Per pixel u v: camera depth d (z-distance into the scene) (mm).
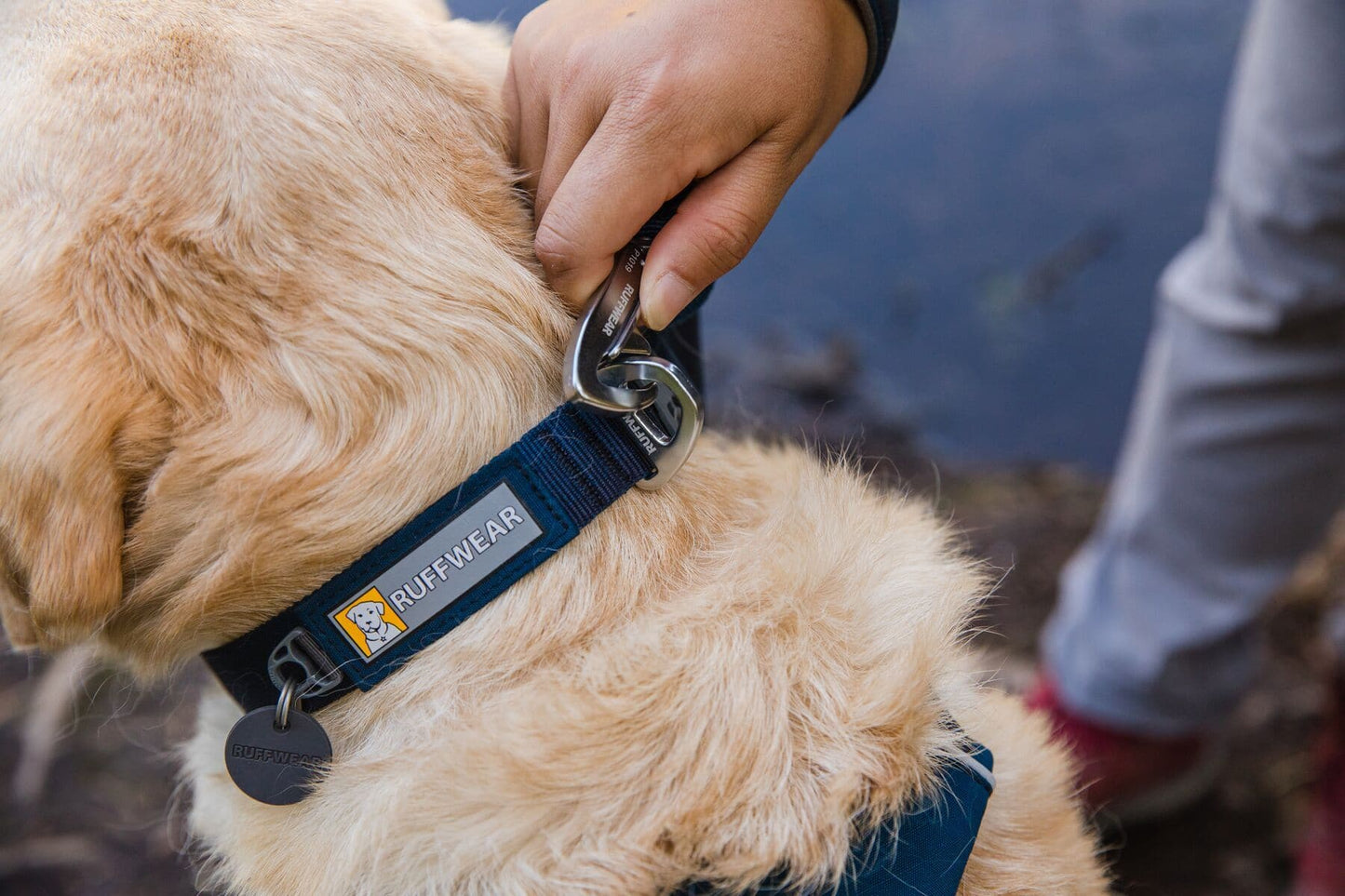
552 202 940
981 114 4227
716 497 1049
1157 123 4090
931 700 980
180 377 911
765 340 3660
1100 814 2273
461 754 896
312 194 934
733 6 942
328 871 927
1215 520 1997
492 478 924
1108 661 2154
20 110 928
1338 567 2930
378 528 932
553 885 845
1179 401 1973
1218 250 1915
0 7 981
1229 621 2047
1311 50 1617
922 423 3436
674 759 881
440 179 989
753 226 989
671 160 930
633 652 922
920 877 882
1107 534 2209
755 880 839
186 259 911
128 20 952
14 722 2311
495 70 1102
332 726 975
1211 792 2420
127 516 943
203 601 947
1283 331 1819
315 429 927
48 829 2100
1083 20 4590
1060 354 3578
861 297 3762
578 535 968
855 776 884
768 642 944
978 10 4637
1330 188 1657
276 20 974
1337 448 1889
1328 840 2062
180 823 2109
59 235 902
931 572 1061
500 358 963
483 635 945
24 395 889
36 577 917
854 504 1098
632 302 975
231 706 1138
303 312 929
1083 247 3736
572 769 871
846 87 1071
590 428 948
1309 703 2586
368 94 978
